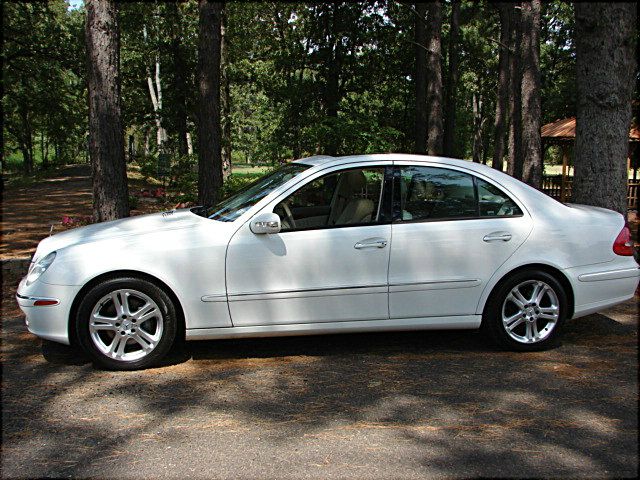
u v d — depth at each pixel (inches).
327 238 175.5
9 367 173.6
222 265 170.2
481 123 1599.4
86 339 165.8
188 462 119.7
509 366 175.9
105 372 169.8
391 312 180.1
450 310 182.9
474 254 181.3
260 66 896.9
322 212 182.4
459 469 117.4
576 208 197.0
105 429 134.7
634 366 176.4
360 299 177.8
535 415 142.7
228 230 172.9
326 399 151.6
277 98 796.0
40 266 169.5
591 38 248.8
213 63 429.7
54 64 1064.2
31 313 165.5
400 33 799.7
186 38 1088.2
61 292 163.6
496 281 182.7
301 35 895.1
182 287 168.6
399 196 182.9
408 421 139.1
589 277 187.2
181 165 703.1
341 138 529.7
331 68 785.6
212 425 136.7
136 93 1258.6
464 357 183.8
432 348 192.5
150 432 133.2
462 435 132.0
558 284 185.6
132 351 174.2
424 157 188.9
